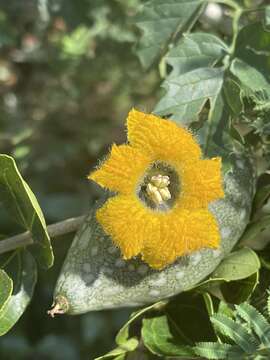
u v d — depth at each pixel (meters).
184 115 0.19
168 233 0.17
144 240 0.17
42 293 0.34
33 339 0.35
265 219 0.19
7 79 0.36
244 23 0.22
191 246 0.17
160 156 0.17
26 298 0.19
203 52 0.20
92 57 0.34
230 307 0.19
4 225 0.24
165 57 0.20
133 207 0.17
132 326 0.19
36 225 0.18
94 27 0.33
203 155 0.19
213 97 0.19
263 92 0.19
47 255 0.18
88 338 0.35
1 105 0.36
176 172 0.17
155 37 0.22
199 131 0.19
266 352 0.17
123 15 0.33
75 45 0.34
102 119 0.36
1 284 0.18
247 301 0.19
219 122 0.19
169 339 0.19
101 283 0.17
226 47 0.20
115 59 0.34
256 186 0.20
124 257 0.17
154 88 0.32
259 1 0.25
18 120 0.35
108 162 0.17
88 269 0.17
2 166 0.18
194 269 0.18
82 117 0.35
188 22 0.22
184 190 0.17
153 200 0.17
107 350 0.35
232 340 0.18
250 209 0.19
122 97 0.35
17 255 0.19
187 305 0.19
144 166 0.17
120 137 0.35
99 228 0.18
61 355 0.35
